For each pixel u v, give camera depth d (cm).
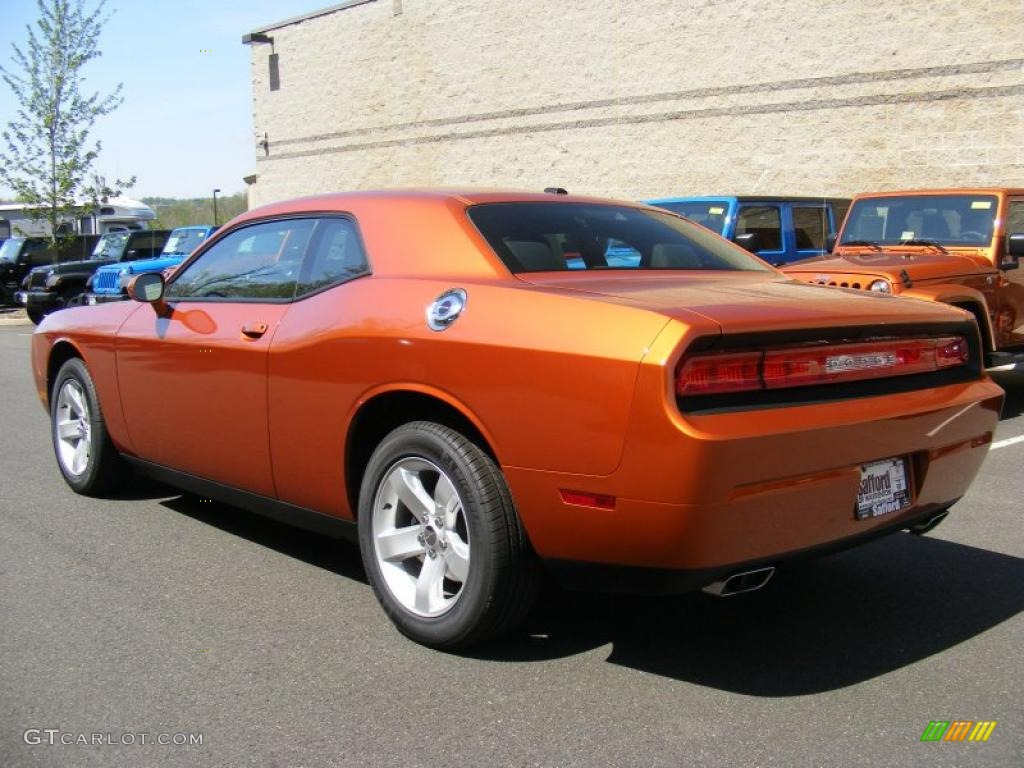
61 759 288
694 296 337
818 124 1641
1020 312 894
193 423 465
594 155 1994
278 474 421
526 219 403
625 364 299
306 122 2656
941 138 1502
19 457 700
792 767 281
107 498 583
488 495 335
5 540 500
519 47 2105
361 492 381
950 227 902
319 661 354
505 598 338
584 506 311
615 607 405
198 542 496
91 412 551
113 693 330
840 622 390
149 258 1964
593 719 310
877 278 762
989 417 379
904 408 336
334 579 441
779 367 312
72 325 566
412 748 293
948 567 456
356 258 406
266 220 466
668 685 334
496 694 327
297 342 401
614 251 409
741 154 1750
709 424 292
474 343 336
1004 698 324
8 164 2420
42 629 385
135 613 401
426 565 364
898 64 1533
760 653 360
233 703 322
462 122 2253
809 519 316
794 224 1146
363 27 2450
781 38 1667
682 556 299
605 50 1941
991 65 1438
